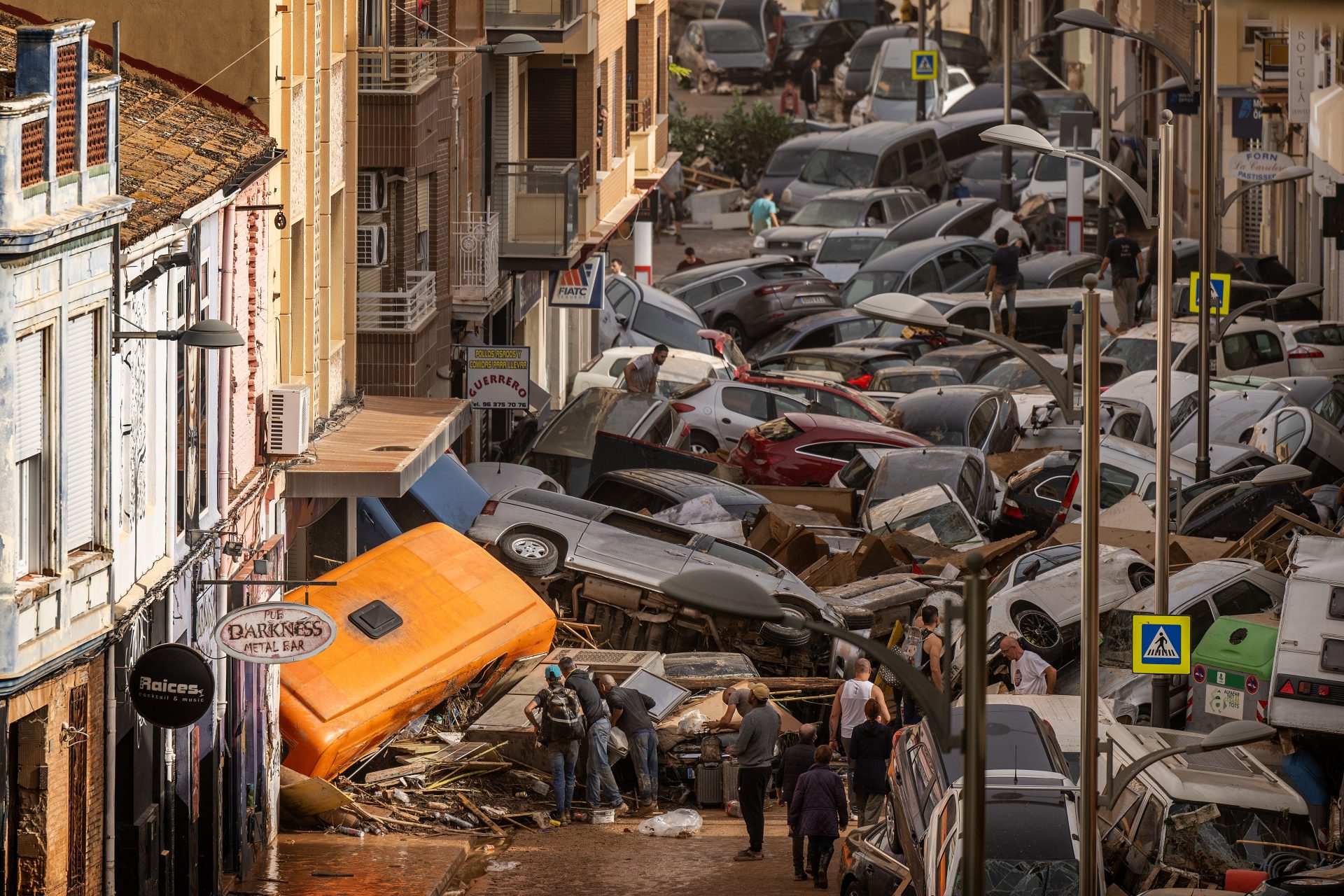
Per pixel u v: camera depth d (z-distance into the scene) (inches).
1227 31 6486.2
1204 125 3358.8
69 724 1606.8
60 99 1553.9
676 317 5344.5
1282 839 1918.1
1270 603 2699.3
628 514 3088.1
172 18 2236.7
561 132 4584.2
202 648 1995.6
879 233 6314.0
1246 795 1937.7
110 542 1647.4
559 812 2411.4
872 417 4362.7
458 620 2571.4
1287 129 6304.1
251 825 2174.0
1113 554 2837.1
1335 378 4643.2
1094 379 1791.3
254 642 1831.9
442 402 2886.3
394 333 3164.4
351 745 2349.9
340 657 2404.0
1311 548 2620.6
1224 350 4670.3
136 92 2165.4
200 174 1935.3
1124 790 1990.7
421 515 3053.6
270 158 2175.2
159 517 1840.6
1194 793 1932.8
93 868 1656.0
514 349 3457.2
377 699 2385.6
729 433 4296.3
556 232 4045.3
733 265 5920.3
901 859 1971.0
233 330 1646.2
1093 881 1681.8
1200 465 3481.8
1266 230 7052.2
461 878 2175.2
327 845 2260.1
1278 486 3395.7
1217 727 2417.6
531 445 3927.2
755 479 3959.2
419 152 3257.9
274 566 2301.9
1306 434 3865.7
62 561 1557.6
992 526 3750.0
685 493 3469.5
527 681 2642.7
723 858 2260.1
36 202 1509.6
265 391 2283.5
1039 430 4242.1
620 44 5201.8
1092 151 6845.5
